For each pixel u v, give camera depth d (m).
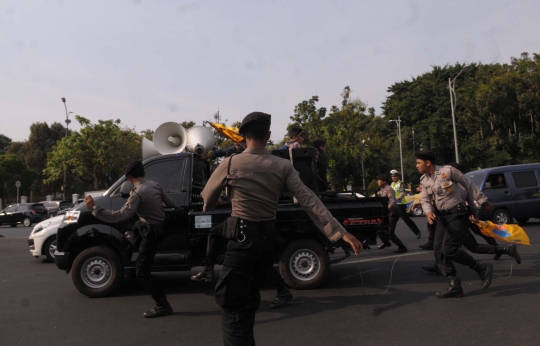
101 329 5.04
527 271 7.23
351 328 4.75
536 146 37.19
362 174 45.59
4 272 9.57
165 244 6.54
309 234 6.65
